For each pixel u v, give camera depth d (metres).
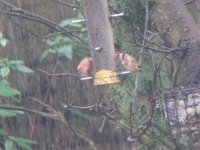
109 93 10.29
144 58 9.96
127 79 10.11
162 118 9.56
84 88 12.93
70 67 12.91
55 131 12.98
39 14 13.11
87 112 12.79
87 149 12.90
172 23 9.91
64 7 12.97
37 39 13.03
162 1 10.01
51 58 13.01
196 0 10.73
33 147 12.98
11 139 11.81
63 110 12.88
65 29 11.98
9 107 10.59
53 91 13.00
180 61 9.29
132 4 10.29
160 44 9.88
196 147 8.76
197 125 8.70
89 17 9.23
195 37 9.77
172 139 8.89
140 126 9.31
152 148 10.01
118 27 10.30
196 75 9.25
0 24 13.10
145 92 9.78
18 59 13.09
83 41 11.70
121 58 8.91
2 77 12.31
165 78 9.91
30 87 13.08
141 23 10.34
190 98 8.73
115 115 9.77
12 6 11.95
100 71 8.95
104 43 9.11
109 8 10.41
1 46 13.08
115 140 12.88
